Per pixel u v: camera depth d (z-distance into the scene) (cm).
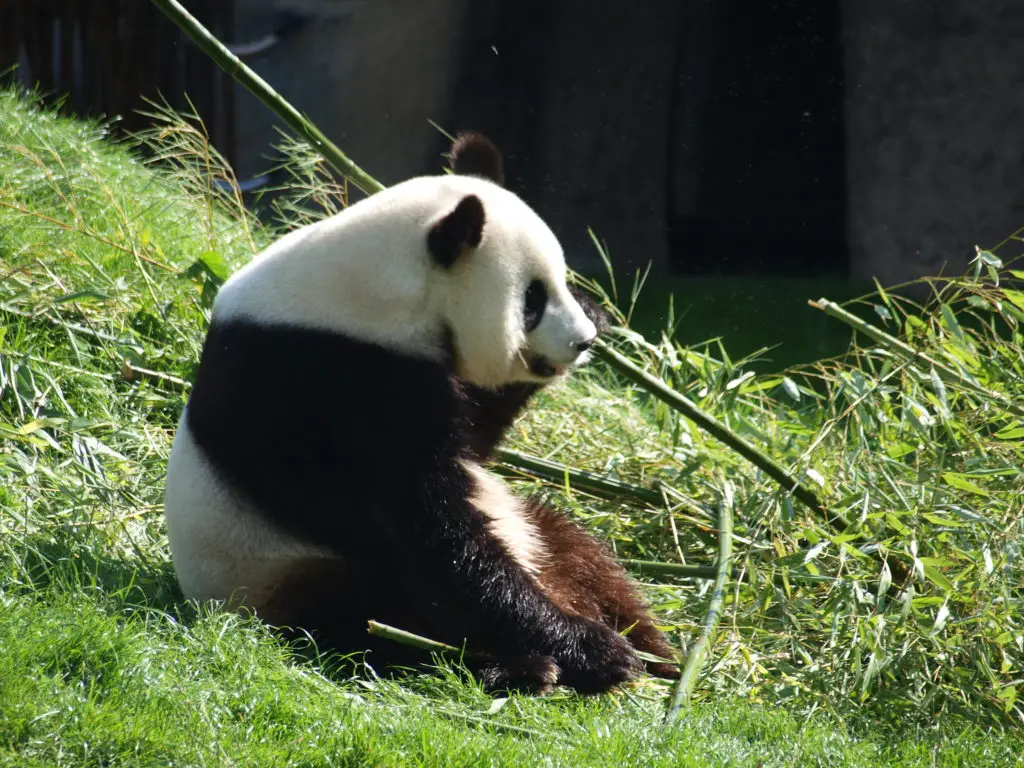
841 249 4622
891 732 1241
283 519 1234
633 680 1255
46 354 1712
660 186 4741
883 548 1364
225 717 982
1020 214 4009
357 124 4984
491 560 1206
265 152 4675
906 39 4059
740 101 4728
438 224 1224
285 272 1239
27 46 4038
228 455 1236
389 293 1222
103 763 883
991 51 3978
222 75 4284
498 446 1525
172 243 2052
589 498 1688
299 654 1195
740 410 1814
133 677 998
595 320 1518
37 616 1045
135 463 1602
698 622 1422
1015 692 1248
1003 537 1345
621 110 4778
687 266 4641
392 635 1177
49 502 1448
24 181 2045
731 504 1529
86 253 1908
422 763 954
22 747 875
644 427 1916
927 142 4066
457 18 4894
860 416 1542
